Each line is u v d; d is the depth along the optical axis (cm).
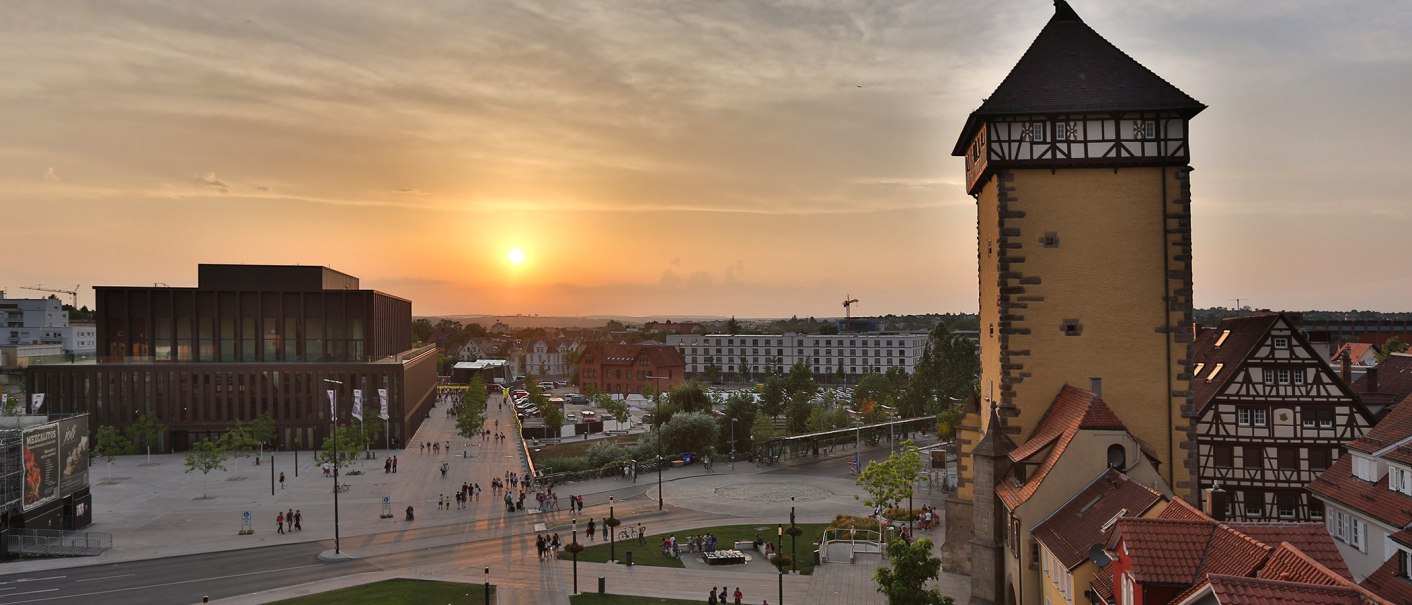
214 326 15000
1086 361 5334
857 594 6281
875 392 19762
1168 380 5303
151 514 9250
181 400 14275
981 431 6181
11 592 6412
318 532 8431
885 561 7250
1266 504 6719
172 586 6562
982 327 6228
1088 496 4388
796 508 9588
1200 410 6838
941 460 11769
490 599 6212
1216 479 6806
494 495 10338
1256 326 7050
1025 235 5378
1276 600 2178
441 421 19138
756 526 8694
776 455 13262
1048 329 5362
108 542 7938
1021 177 5388
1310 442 6662
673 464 12481
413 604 6056
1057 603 4144
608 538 8150
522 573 6962
